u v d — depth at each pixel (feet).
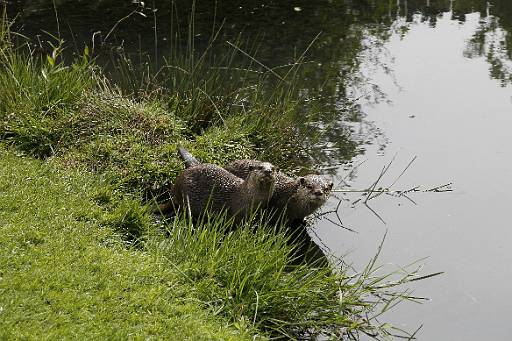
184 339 18.49
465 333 21.57
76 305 18.92
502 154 32.94
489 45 45.88
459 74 41.65
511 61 43.47
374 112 36.76
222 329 19.30
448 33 47.93
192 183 26.66
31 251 20.88
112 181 26.86
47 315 18.35
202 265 21.53
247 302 20.48
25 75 31.68
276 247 22.53
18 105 30.14
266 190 25.59
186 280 21.06
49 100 30.66
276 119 32.78
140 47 41.32
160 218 26.43
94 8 49.65
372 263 24.04
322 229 27.32
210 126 32.04
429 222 27.76
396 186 30.45
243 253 21.74
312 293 21.53
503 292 23.48
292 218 27.53
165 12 49.32
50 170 26.21
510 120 36.32
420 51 44.78
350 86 39.42
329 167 31.78
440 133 34.94
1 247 20.80
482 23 49.88
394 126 35.50
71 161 27.53
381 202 29.25
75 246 21.49
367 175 31.24
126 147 28.63
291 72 40.40
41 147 28.53
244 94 35.40
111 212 24.30
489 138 34.50
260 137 31.73
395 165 32.07
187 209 26.63
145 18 47.96
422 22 50.01
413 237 26.73
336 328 21.34
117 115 30.17
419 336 21.36
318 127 34.96
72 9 49.26
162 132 30.04
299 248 25.93
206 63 40.29
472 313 22.44
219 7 50.70
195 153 29.30
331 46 44.75
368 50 44.45
